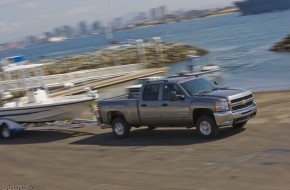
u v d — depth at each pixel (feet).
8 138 58.34
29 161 42.04
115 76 132.57
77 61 224.74
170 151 38.27
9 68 60.64
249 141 38.01
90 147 45.42
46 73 205.77
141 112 45.80
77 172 35.06
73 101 54.13
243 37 338.34
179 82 43.45
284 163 29.73
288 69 129.08
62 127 55.11
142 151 39.86
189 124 42.83
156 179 30.12
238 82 111.96
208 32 515.09
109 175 32.83
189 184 27.99
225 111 39.93
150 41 249.96
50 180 33.55
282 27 389.39
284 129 41.06
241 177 27.96
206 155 35.01
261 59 171.32
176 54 224.12
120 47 244.01
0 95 63.57
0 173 38.22
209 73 116.47
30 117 57.00
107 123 49.42
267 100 64.23
